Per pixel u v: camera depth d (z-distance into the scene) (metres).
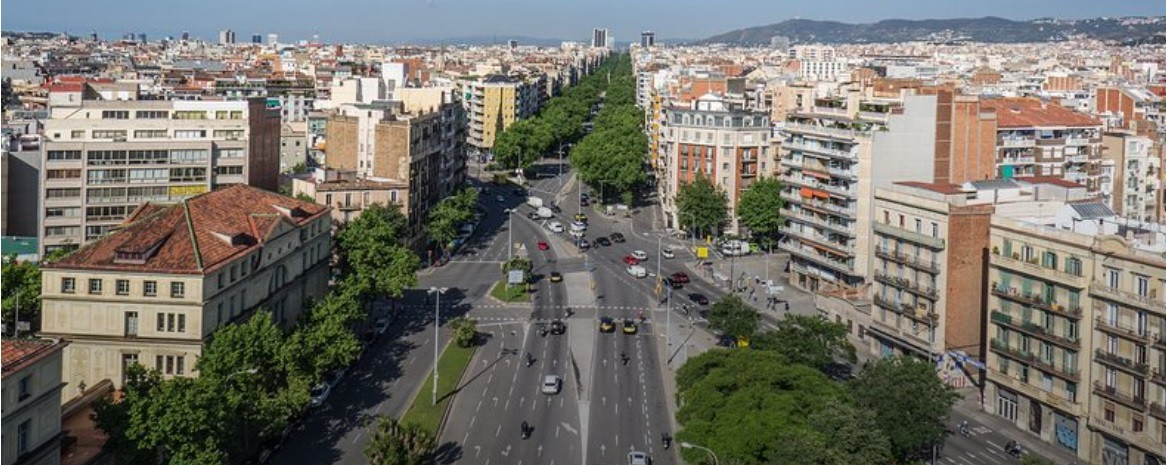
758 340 173.50
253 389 134.00
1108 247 146.62
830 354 167.12
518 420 162.00
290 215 185.88
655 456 148.75
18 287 174.38
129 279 149.88
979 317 182.25
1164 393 138.00
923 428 139.75
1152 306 139.25
